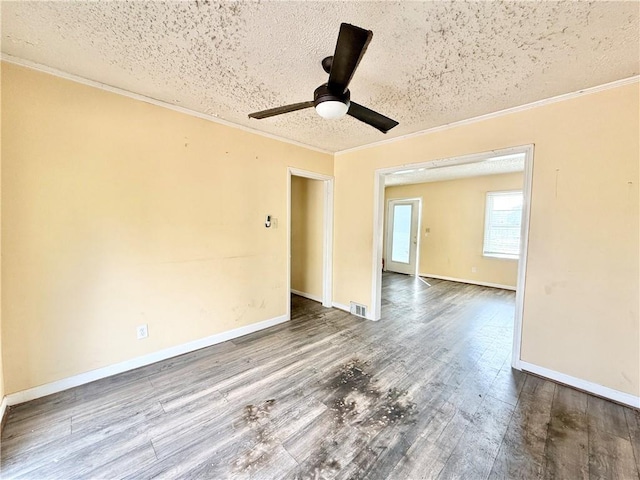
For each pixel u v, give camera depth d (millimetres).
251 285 3145
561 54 1656
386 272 7258
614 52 1627
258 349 2760
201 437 1624
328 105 1563
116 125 2158
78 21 1426
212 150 2723
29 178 1835
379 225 3594
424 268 6648
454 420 1787
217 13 1364
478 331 3277
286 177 3416
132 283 2301
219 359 2547
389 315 3840
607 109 1984
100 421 1735
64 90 1935
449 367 2455
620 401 1978
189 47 1645
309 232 4555
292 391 2078
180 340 2611
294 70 1883
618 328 1986
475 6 1294
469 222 5910
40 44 1626
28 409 1818
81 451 1513
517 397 2033
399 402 1965
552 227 2229
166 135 2420
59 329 1992
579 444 1597
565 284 2186
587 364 2107
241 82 2049
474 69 1832
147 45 1629
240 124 2900
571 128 2131
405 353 2713
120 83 2080
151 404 1903
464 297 4801
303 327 3363
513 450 1553
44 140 1875
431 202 6492
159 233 2426
